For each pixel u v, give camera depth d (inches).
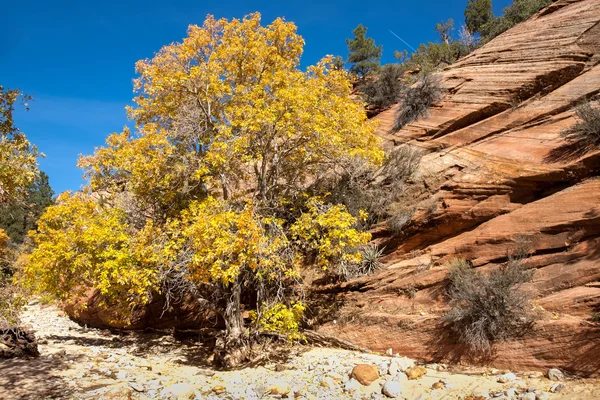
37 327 693.3
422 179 488.7
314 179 585.6
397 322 377.1
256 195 514.6
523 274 329.1
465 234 410.0
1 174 291.4
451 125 559.5
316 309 458.3
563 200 358.9
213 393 318.0
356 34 1097.4
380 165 494.3
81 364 409.1
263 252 389.7
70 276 492.1
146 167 468.8
